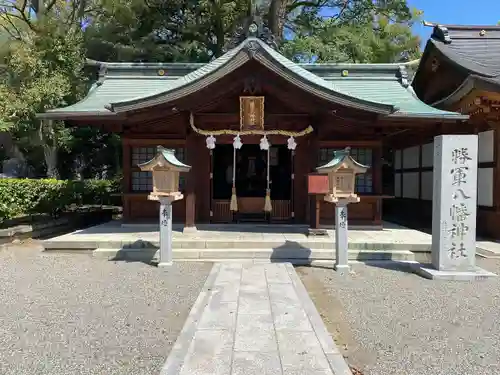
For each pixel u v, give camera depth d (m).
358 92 11.57
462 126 10.96
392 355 3.95
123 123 10.45
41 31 14.22
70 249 8.69
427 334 4.47
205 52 19.80
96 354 3.90
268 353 3.79
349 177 7.22
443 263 6.92
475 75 9.29
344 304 5.49
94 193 15.56
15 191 10.01
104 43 18.05
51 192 11.61
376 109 9.01
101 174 22.25
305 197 11.10
